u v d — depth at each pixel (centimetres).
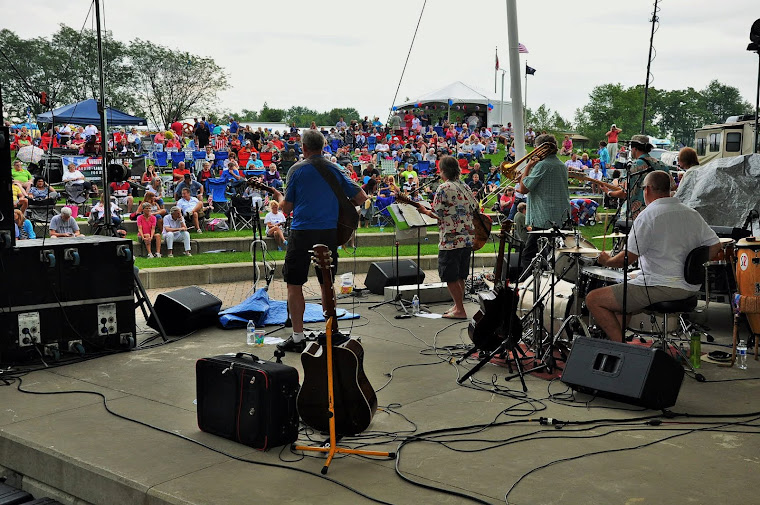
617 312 548
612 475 363
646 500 334
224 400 419
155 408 480
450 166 746
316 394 404
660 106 7169
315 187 607
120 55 4831
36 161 1706
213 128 2936
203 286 1069
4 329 577
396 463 379
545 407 473
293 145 2502
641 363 461
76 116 2164
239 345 655
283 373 406
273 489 351
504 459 385
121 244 627
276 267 1146
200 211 1566
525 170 736
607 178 2270
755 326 578
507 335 535
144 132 3003
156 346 652
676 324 598
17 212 1136
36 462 414
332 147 2967
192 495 345
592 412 462
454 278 750
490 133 3450
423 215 855
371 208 1738
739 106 7512
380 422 446
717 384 522
